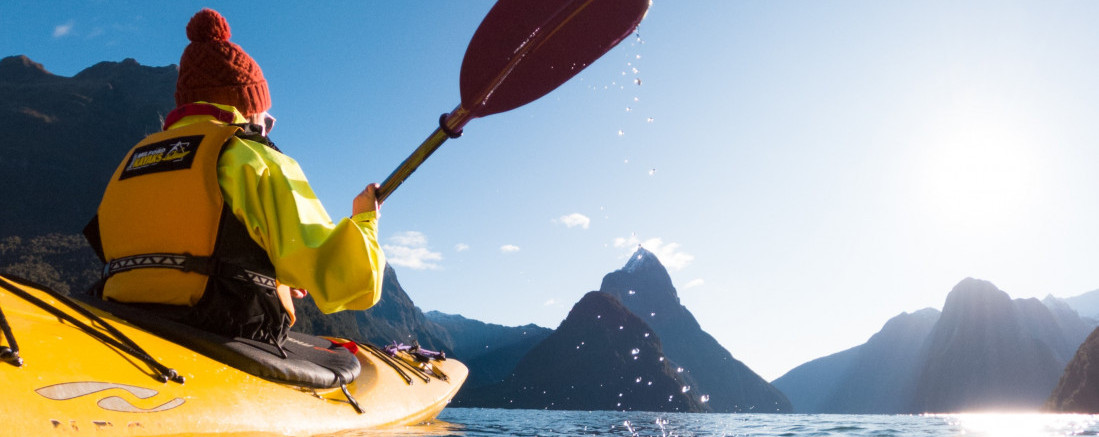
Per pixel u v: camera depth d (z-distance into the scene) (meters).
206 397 1.13
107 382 0.94
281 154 1.29
